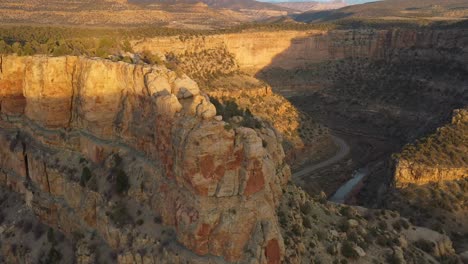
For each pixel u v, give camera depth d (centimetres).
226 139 5747
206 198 5794
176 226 6138
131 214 6831
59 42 10206
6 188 9238
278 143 8144
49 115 8294
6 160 9112
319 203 8556
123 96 7619
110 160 7500
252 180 5919
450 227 11612
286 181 8081
